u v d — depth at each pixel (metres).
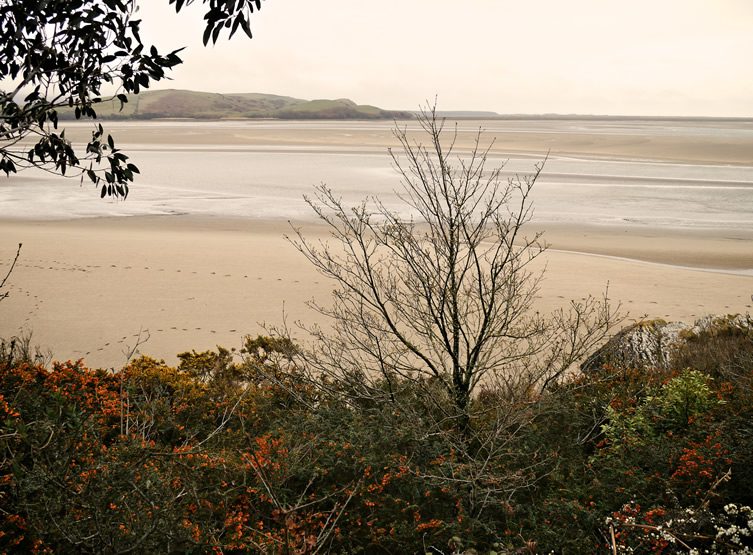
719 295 18.95
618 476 5.40
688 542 4.26
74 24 4.19
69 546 3.73
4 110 4.29
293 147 94.50
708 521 4.31
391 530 4.69
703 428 6.01
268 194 43.47
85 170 4.65
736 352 9.77
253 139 117.00
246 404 7.39
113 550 3.46
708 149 91.25
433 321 7.61
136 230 30.08
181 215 34.88
